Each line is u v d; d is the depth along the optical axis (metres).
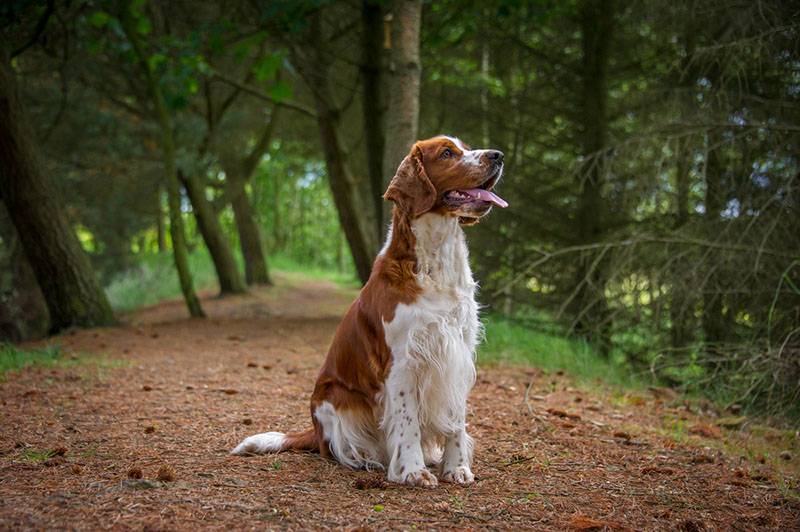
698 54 6.43
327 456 3.73
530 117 10.81
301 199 31.25
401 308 3.37
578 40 10.52
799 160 6.26
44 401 5.02
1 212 10.95
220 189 17.77
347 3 10.93
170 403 5.11
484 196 3.37
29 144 8.91
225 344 8.46
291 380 6.15
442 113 11.59
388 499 3.08
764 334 6.66
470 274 3.63
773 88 6.80
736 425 5.57
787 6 6.10
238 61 9.21
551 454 4.04
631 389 6.73
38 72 11.76
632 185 8.33
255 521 2.69
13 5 7.91
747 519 3.03
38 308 11.09
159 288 17.05
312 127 16.95
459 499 3.12
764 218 6.38
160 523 2.62
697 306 7.21
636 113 9.48
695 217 7.44
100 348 7.83
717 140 6.79
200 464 3.52
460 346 3.46
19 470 3.35
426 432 3.62
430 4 10.52
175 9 12.23
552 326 9.98
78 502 2.85
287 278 21.75
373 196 10.77
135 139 13.40
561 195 10.22
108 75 12.85
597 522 2.82
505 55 11.36
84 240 20.53
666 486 3.48
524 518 2.89
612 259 7.84
